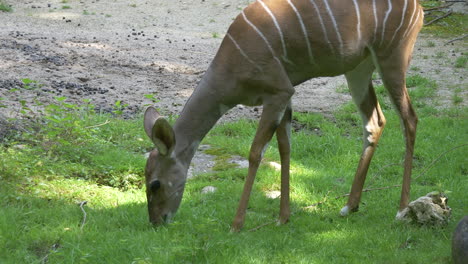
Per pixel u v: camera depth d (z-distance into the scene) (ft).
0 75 55.01
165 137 27.40
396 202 33.60
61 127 40.88
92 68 61.36
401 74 30.22
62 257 25.22
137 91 55.31
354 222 31.12
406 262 25.75
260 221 30.60
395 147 42.52
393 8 29.37
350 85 31.99
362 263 25.64
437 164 39.70
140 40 75.82
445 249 26.73
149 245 26.30
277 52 27.71
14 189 32.14
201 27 85.30
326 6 27.91
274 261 25.59
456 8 92.27
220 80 28.22
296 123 48.42
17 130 40.47
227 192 34.45
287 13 27.73
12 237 26.73
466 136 44.29
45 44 68.69
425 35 80.79
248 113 51.24
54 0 96.48
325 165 40.27
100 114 45.98
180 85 58.08
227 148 42.32
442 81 60.03
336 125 48.32
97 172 36.83
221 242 26.35
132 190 34.81
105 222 29.14
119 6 94.68
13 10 88.12
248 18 27.96
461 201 33.42
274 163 39.09
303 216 31.53
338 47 28.19
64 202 31.94
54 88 53.11
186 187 35.22
